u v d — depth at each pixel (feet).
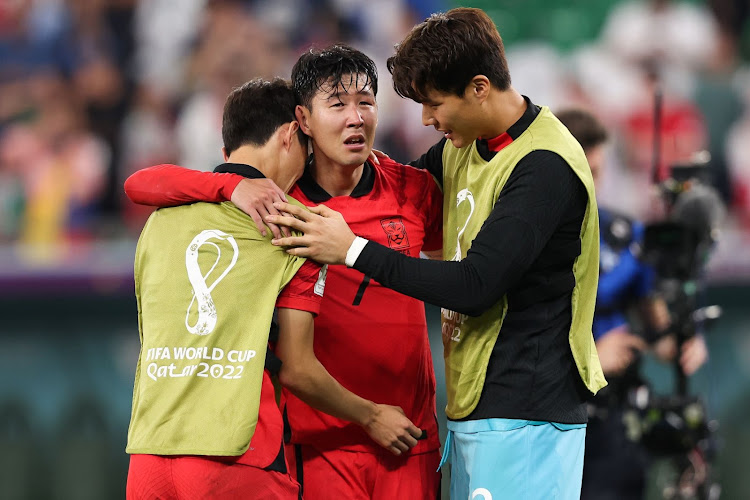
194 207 30.04
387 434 31.42
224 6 106.83
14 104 103.55
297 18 107.65
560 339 30.40
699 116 105.29
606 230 42.65
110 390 72.64
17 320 92.84
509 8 112.57
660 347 41.83
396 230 33.04
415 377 33.35
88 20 105.81
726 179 104.94
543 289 29.96
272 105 31.01
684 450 40.65
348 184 32.96
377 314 32.60
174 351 28.86
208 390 28.37
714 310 41.91
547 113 30.66
